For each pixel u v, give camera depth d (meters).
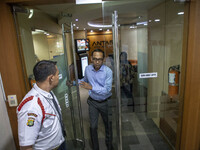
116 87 1.43
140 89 1.85
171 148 1.77
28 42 1.58
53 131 1.01
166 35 1.70
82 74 5.39
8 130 1.39
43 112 0.92
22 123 0.87
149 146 1.84
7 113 1.39
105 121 1.84
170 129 1.77
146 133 1.98
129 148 1.85
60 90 1.89
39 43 3.58
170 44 1.64
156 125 1.98
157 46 1.73
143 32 1.64
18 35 1.32
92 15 3.44
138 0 1.52
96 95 1.68
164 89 1.82
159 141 1.94
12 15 1.24
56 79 1.02
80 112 1.84
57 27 4.45
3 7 1.17
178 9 1.42
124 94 1.86
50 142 1.01
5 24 1.20
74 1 1.28
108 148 1.92
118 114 1.48
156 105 1.91
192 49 1.28
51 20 3.95
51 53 4.14
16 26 1.29
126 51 1.67
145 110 1.96
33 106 0.89
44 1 1.22
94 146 1.81
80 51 5.53
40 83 0.97
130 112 1.94
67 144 2.01
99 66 1.63
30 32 1.64
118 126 1.52
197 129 1.46
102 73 1.64
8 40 1.23
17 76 1.31
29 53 1.58
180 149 1.59
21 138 0.87
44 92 0.98
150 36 1.67
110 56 1.60
